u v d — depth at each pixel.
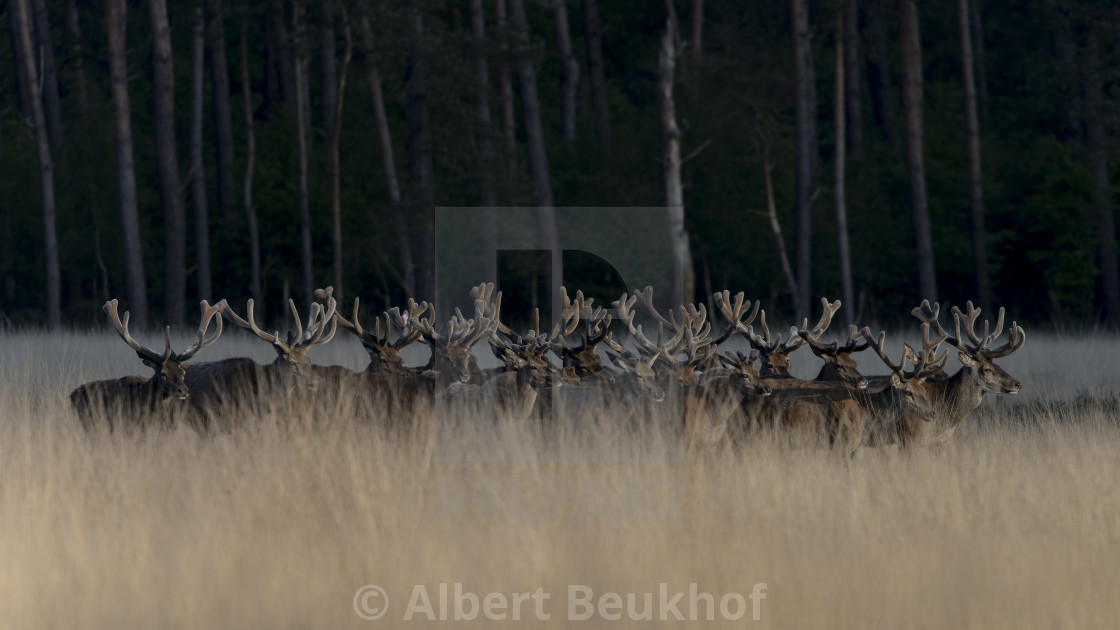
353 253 51.69
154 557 9.40
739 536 9.90
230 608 8.48
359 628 8.35
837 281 52.59
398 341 14.45
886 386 14.05
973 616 8.45
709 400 12.64
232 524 10.03
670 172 30.80
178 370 13.30
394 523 10.08
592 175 49.69
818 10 46.69
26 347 23.02
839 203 43.75
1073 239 49.69
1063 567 9.38
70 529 9.89
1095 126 49.59
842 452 13.23
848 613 8.52
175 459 11.95
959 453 13.80
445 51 42.38
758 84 42.03
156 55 40.19
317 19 44.69
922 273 41.88
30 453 11.73
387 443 12.21
